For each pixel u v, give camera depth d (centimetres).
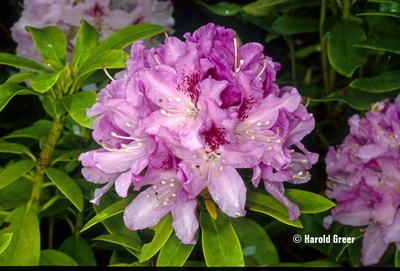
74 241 65
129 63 50
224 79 47
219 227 49
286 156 47
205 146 47
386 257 62
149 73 47
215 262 47
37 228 55
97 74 62
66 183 55
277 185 50
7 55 55
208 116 46
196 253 60
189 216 47
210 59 46
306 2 70
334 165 64
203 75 47
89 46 57
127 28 58
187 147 45
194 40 49
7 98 52
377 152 58
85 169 50
